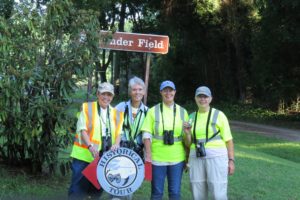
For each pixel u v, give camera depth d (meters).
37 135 6.57
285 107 29.81
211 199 5.66
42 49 6.68
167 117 5.55
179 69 38.31
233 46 33.44
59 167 7.08
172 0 32.47
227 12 30.55
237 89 34.31
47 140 6.78
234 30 30.98
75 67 6.63
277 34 23.56
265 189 8.24
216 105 33.62
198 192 5.73
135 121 5.68
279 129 22.44
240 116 28.52
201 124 5.63
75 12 6.86
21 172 7.06
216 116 5.64
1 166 7.27
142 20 42.00
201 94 5.59
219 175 5.60
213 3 30.27
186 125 5.55
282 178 9.51
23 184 6.47
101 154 5.39
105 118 5.46
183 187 7.51
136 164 4.98
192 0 30.97
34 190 6.27
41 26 6.72
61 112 6.51
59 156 7.81
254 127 23.00
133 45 8.54
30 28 6.59
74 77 6.69
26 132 6.45
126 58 45.41
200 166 5.68
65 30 6.79
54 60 6.61
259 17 29.30
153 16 41.50
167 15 33.28
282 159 13.59
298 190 8.56
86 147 5.43
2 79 6.24
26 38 6.62
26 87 6.48
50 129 6.75
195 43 34.72
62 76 6.49
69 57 6.61
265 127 23.14
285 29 22.98
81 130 5.40
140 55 44.84
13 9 6.82
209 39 33.38
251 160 11.32
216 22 30.97
